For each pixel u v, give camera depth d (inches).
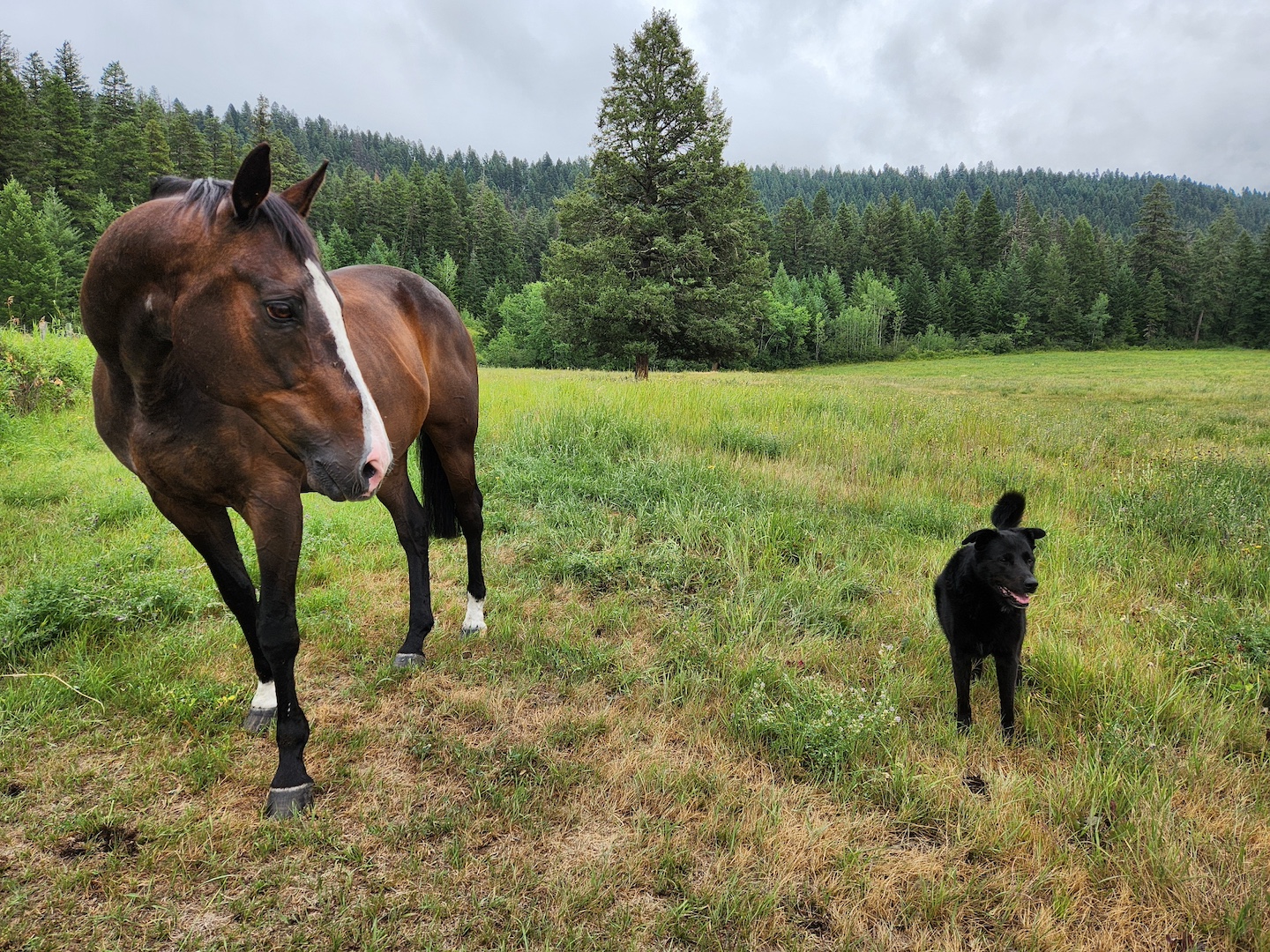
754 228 1220.5
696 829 95.0
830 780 105.7
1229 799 102.2
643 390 534.3
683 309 1135.0
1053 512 240.4
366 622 158.4
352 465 84.9
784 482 273.6
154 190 99.0
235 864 87.1
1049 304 3319.4
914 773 105.8
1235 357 2411.4
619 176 1137.4
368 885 84.7
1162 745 113.1
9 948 73.6
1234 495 240.2
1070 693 128.1
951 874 86.9
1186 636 148.4
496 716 121.0
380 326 133.3
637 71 1130.7
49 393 395.5
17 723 112.3
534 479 272.7
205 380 83.7
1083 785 101.3
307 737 101.5
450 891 83.2
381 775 105.6
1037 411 610.2
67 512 225.9
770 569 188.7
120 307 87.8
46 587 146.9
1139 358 2517.2
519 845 91.7
